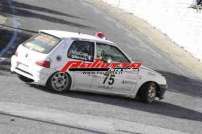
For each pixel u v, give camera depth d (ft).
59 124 80.12
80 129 79.77
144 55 206.08
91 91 107.76
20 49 105.19
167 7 278.26
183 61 220.02
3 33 172.76
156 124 94.22
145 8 310.65
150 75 115.65
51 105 91.20
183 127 97.14
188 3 255.70
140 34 261.65
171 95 137.69
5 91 95.45
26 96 94.27
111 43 109.81
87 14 283.79
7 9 233.96
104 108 98.17
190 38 246.68
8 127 73.51
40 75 99.86
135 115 98.17
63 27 214.69
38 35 106.93
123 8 344.49
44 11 252.83
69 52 103.14
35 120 79.82
